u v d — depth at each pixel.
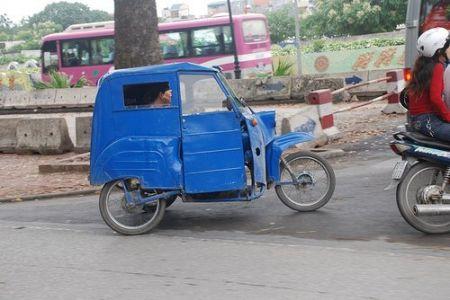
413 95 6.41
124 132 7.13
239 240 6.67
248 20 30.42
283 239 6.59
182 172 7.03
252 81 22.73
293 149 11.80
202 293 5.11
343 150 11.91
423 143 6.32
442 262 5.55
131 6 12.76
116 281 5.54
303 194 7.68
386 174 9.55
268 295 4.98
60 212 8.74
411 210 6.38
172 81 7.01
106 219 7.20
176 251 6.39
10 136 14.72
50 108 26.97
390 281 5.13
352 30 48.91
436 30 6.35
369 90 21.11
